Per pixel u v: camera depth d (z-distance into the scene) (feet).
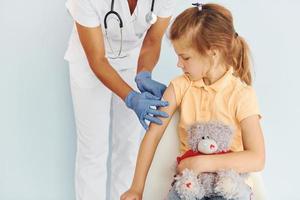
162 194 4.64
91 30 5.15
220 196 4.17
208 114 4.55
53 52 6.57
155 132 4.68
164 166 4.67
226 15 4.55
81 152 6.18
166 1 5.39
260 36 6.41
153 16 5.24
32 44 6.54
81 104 5.92
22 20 6.48
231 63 4.64
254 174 4.50
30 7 6.45
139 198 4.49
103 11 5.21
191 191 4.12
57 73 6.63
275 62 6.46
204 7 4.57
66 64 6.61
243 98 4.49
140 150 4.67
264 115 6.56
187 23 4.41
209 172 4.24
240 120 4.48
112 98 6.19
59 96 6.69
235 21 6.39
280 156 6.63
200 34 4.37
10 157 6.82
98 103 5.90
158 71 6.50
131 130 6.26
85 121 5.97
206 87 4.57
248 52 4.73
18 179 6.88
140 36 5.70
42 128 6.77
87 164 6.19
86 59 5.70
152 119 4.68
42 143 6.81
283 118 6.56
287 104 6.54
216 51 4.45
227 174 4.13
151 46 5.65
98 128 6.01
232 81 4.58
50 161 6.86
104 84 5.30
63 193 6.92
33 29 6.50
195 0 6.35
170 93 4.71
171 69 6.49
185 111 4.63
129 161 6.40
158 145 4.71
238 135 4.54
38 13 6.47
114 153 6.44
